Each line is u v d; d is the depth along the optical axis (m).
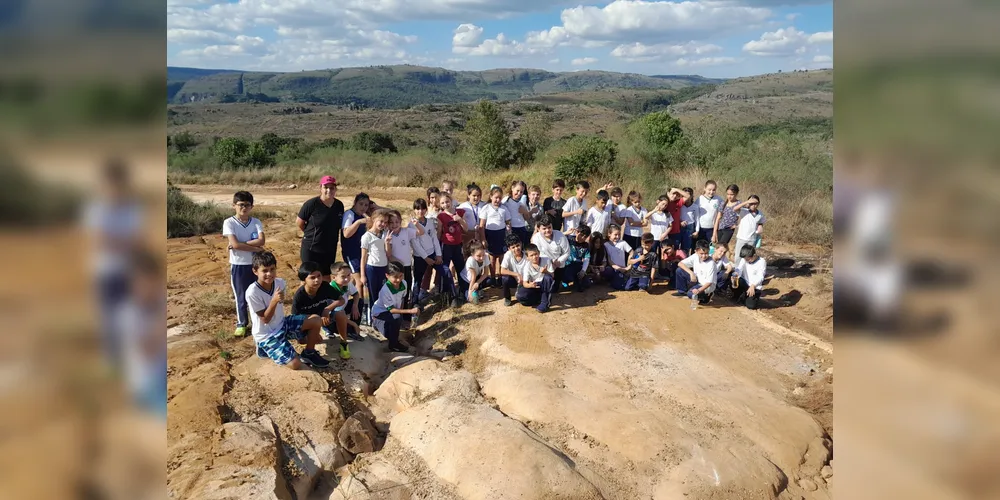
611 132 20.58
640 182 13.95
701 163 15.34
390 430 5.17
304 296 6.04
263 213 14.92
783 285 8.66
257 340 5.75
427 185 20.48
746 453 4.69
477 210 8.51
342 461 4.73
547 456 4.45
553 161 17.92
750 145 15.71
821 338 7.02
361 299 7.44
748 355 6.58
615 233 8.14
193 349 6.06
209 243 11.38
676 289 8.19
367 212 7.34
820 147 14.05
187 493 3.88
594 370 6.13
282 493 4.04
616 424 5.02
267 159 25.02
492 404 5.59
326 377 5.73
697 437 4.89
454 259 7.96
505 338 6.75
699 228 8.89
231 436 4.52
